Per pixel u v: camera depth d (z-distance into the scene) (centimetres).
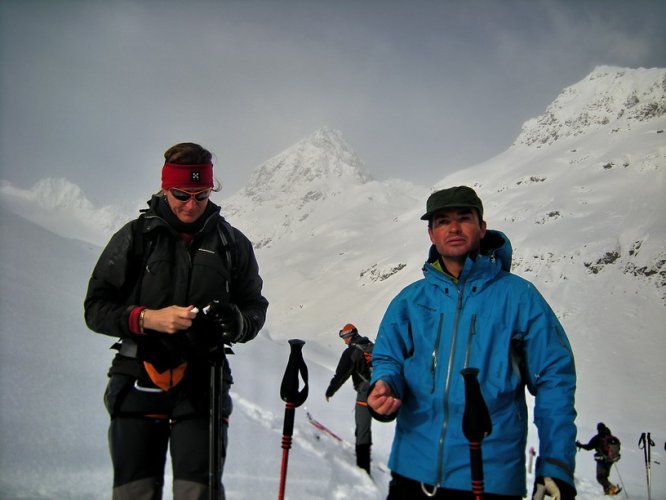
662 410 7825
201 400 260
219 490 250
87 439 417
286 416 286
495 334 271
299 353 289
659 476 1773
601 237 15262
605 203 17725
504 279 280
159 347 254
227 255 286
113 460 254
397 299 296
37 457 370
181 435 255
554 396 259
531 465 1024
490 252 288
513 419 265
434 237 291
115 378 264
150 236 278
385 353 285
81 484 358
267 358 1156
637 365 10125
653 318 11931
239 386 870
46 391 464
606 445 1169
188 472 251
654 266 13462
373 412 267
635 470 1872
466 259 279
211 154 289
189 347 255
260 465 520
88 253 1123
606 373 9769
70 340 611
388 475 735
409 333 288
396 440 283
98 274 275
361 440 673
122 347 269
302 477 525
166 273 275
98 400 486
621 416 7419
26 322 617
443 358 274
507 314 273
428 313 285
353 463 680
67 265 952
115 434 256
